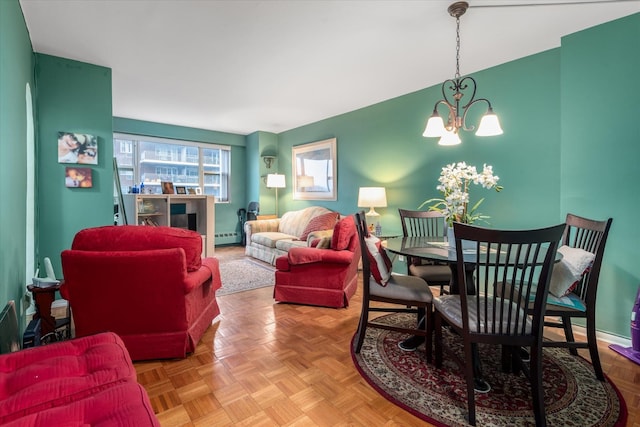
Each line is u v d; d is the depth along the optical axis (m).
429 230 3.62
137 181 5.55
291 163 5.98
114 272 1.80
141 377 1.78
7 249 1.75
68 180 2.92
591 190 2.34
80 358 1.12
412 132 3.84
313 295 2.94
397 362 1.96
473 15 2.21
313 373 1.83
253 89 3.74
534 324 1.42
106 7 2.13
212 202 5.05
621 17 2.20
